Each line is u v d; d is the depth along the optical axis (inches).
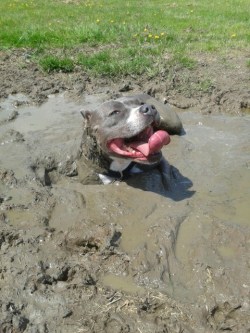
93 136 33.9
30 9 100.2
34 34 69.2
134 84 53.9
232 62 59.9
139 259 26.1
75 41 68.7
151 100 43.6
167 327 21.9
